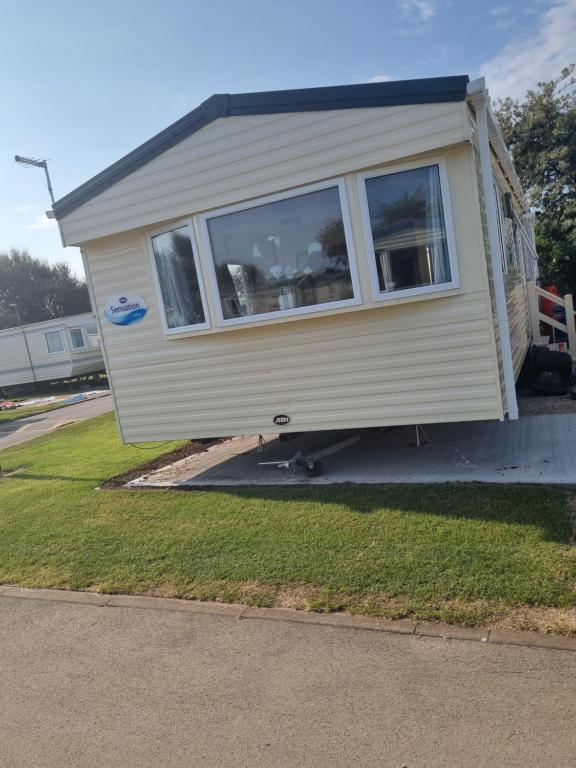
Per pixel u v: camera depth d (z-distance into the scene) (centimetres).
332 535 423
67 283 5022
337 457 635
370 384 519
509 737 222
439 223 471
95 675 305
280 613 336
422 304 489
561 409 702
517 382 851
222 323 563
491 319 468
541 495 431
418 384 501
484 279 465
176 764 233
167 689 284
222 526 477
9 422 1686
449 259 470
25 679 311
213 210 545
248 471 636
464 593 319
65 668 316
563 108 2438
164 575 407
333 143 487
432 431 683
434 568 350
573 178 2383
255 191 523
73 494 660
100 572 431
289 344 548
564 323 1110
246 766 227
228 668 294
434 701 247
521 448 561
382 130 468
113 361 646
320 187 498
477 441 610
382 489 499
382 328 507
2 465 930
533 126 2458
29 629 367
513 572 331
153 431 638
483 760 213
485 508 424
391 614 313
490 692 247
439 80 441
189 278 580
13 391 3059
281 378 557
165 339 605
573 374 832
